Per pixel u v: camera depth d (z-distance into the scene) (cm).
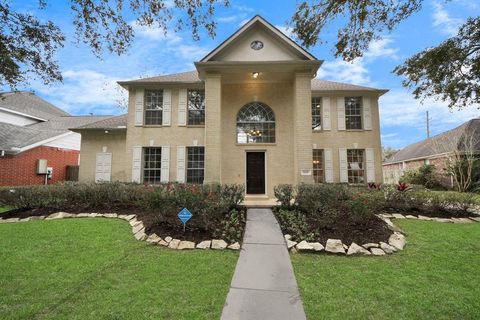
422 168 1870
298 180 1076
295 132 1154
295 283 427
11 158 1419
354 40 581
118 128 1349
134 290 388
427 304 363
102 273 443
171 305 352
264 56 1138
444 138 2123
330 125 1369
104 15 487
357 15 523
